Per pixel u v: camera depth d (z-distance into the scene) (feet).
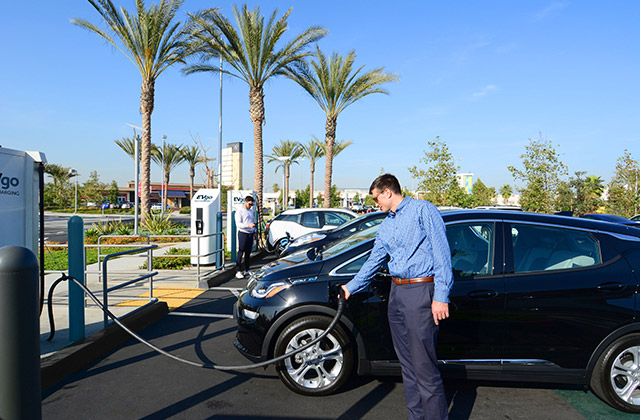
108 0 55.31
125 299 21.20
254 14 58.03
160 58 62.13
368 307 11.03
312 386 11.28
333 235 25.82
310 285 11.31
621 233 11.45
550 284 10.71
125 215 139.03
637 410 10.38
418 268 8.95
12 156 12.30
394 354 11.07
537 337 10.67
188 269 31.22
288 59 59.47
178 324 17.80
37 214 13.33
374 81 69.82
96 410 10.45
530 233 11.43
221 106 86.02
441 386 9.01
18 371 5.75
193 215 32.86
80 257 13.76
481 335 10.75
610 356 10.44
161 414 10.27
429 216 8.91
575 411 10.53
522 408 10.67
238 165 151.84
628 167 69.15
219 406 10.71
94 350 13.78
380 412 10.44
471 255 11.25
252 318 11.49
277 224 38.60
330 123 78.23
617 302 10.53
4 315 5.65
